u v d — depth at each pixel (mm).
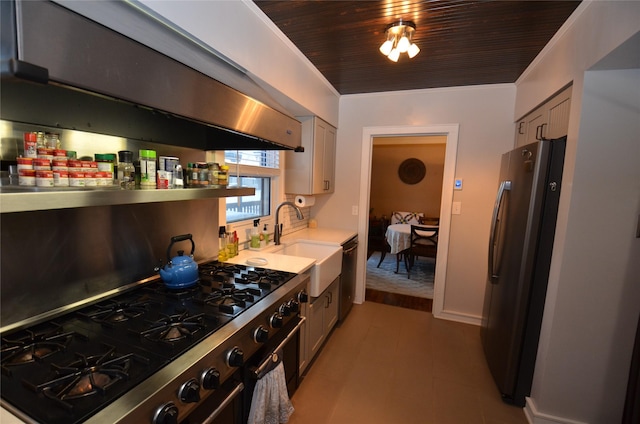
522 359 1844
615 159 1505
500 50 2082
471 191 2891
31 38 567
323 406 1830
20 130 932
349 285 3023
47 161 844
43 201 709
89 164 946
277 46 1869
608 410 1619
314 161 2736
